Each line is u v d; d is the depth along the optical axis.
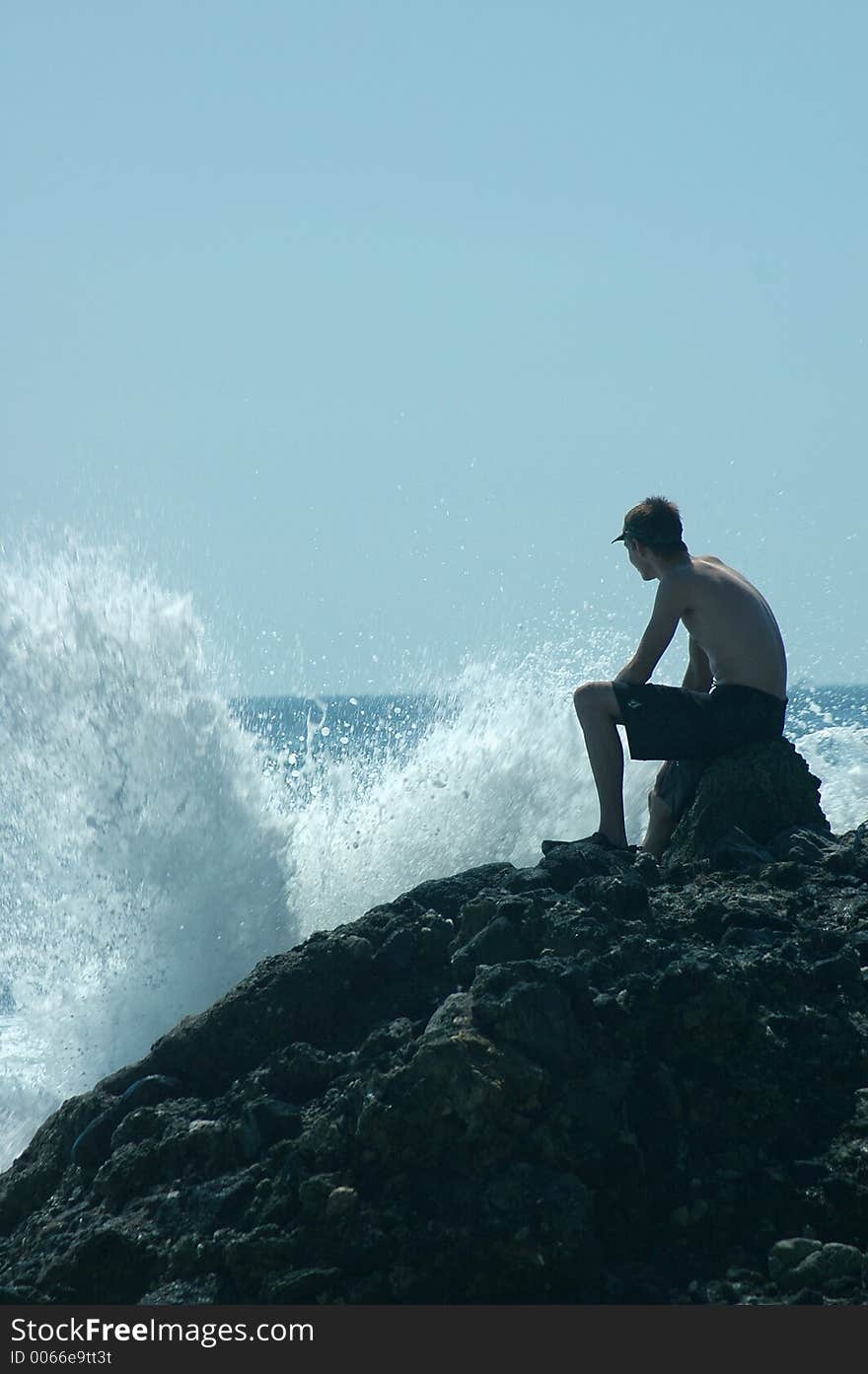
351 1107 9.07
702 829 13.13
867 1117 9.20
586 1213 8.41
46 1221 9.68
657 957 10.20
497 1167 8.65
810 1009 9.98
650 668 13.48
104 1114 10.28
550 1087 8.94
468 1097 8.74
